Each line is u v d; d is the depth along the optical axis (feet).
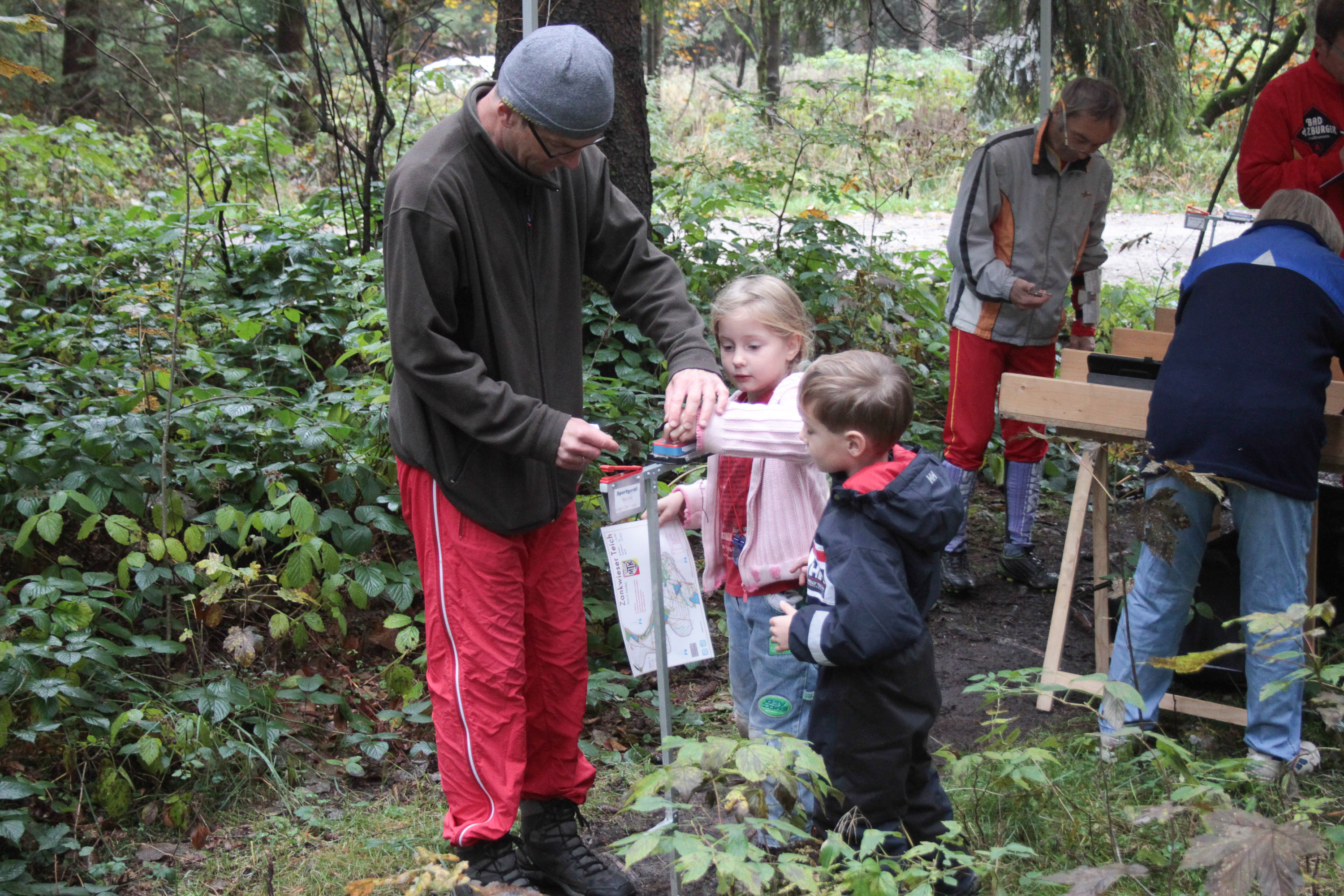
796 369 8.29
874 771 7.06
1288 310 8.82
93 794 8.79
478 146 6.73
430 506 7.25
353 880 8.04
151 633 10.69
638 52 14.65
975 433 13.23
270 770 9.30
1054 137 12.50
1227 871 4.99
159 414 11.41
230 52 33.22
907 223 36.40
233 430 11.98
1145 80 21.63
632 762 9.66
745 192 18.31
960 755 9.89
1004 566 14.05
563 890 8.00
